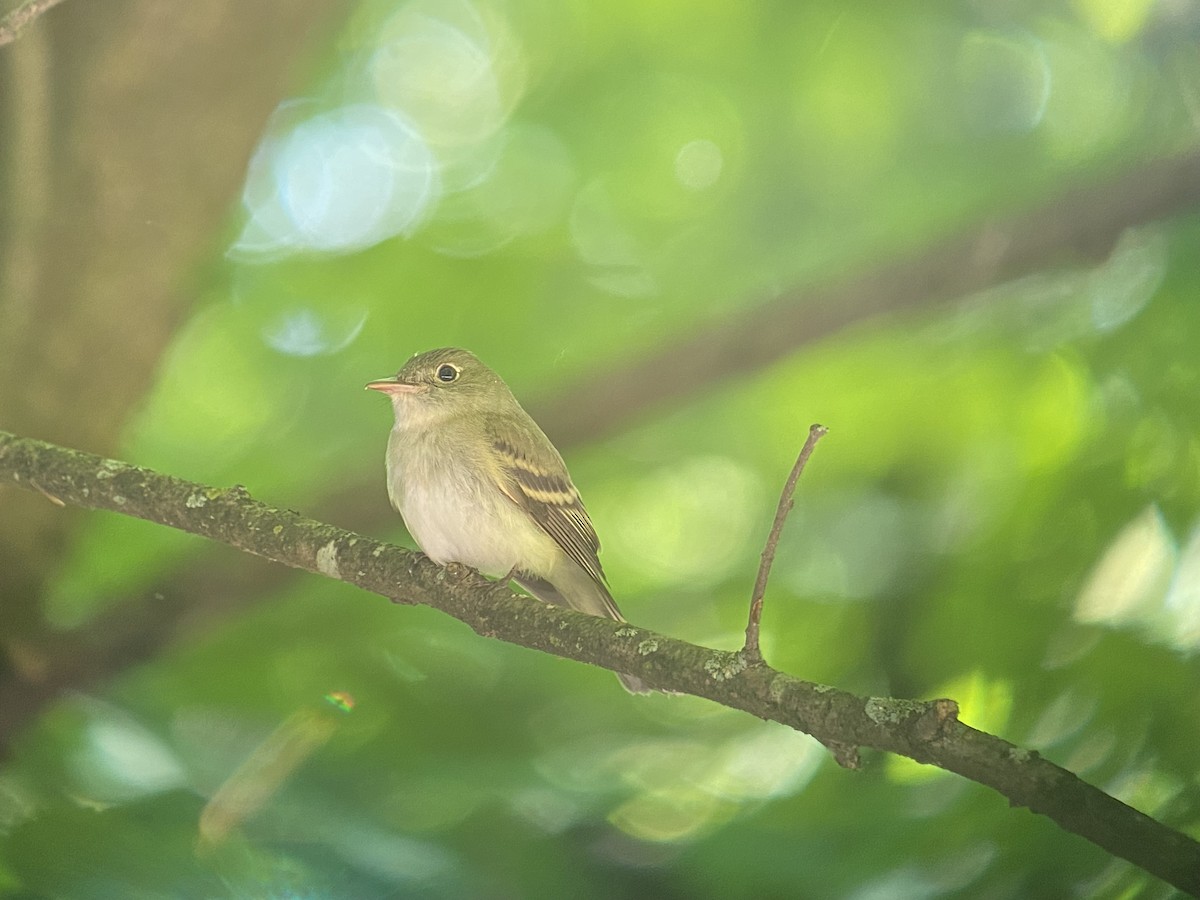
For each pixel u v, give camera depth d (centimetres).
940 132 1655
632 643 695
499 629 755
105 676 1130
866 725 596
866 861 845
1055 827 804
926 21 1645
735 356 1278
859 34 1636
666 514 1606
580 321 1575
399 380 1071
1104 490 1095
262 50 1223
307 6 1234
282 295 1530
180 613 1148
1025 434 1305
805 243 1631
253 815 828
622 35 1622
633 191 1638
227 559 1165
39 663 1116
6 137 1105
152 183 1200
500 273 1548
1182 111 1494
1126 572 990
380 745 1019
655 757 1067
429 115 1623
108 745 882
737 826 905
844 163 1653
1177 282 1248
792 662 1238
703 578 1496
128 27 1181
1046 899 773
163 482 838
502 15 1627
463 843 877
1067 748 884
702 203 1647
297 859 795
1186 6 1457
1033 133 1631
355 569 805
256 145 1256
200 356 1520
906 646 1127
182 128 1205
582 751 1093
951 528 1216
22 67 1089
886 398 1491
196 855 783
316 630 1205
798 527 1404
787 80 1645
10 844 760
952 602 1090
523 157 1609
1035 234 1277
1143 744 859
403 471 1055
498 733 1093
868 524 1309
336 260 1528
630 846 913
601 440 1290
